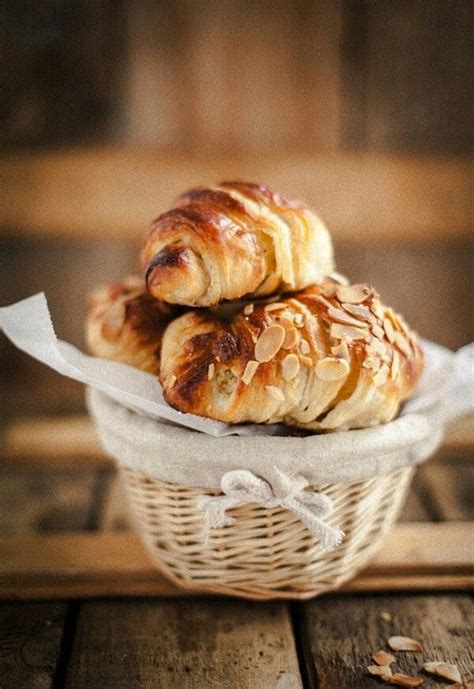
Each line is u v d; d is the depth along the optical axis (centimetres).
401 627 52
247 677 49
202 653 50
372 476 50
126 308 56
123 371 52
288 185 84
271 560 51
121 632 52
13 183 83
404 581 56
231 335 49
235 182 54
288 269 51
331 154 84
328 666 49
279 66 83
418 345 54
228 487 48
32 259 87
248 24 82
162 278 49
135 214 84
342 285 53
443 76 83
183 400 49
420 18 82
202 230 50
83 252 87
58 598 55
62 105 83
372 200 84
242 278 50
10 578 55
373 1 82
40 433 74
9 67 82
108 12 81
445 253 88
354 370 49
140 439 50
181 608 54
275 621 53
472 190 84
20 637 52
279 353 48
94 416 54
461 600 55
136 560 57
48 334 51
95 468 72
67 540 59
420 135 85
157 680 49
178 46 82
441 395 54
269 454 48
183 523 51
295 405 49
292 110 84
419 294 89
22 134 83
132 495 54
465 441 72
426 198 84
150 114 84
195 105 84
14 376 91
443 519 64
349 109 84
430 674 49
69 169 83
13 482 69
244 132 84
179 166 83
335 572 53
